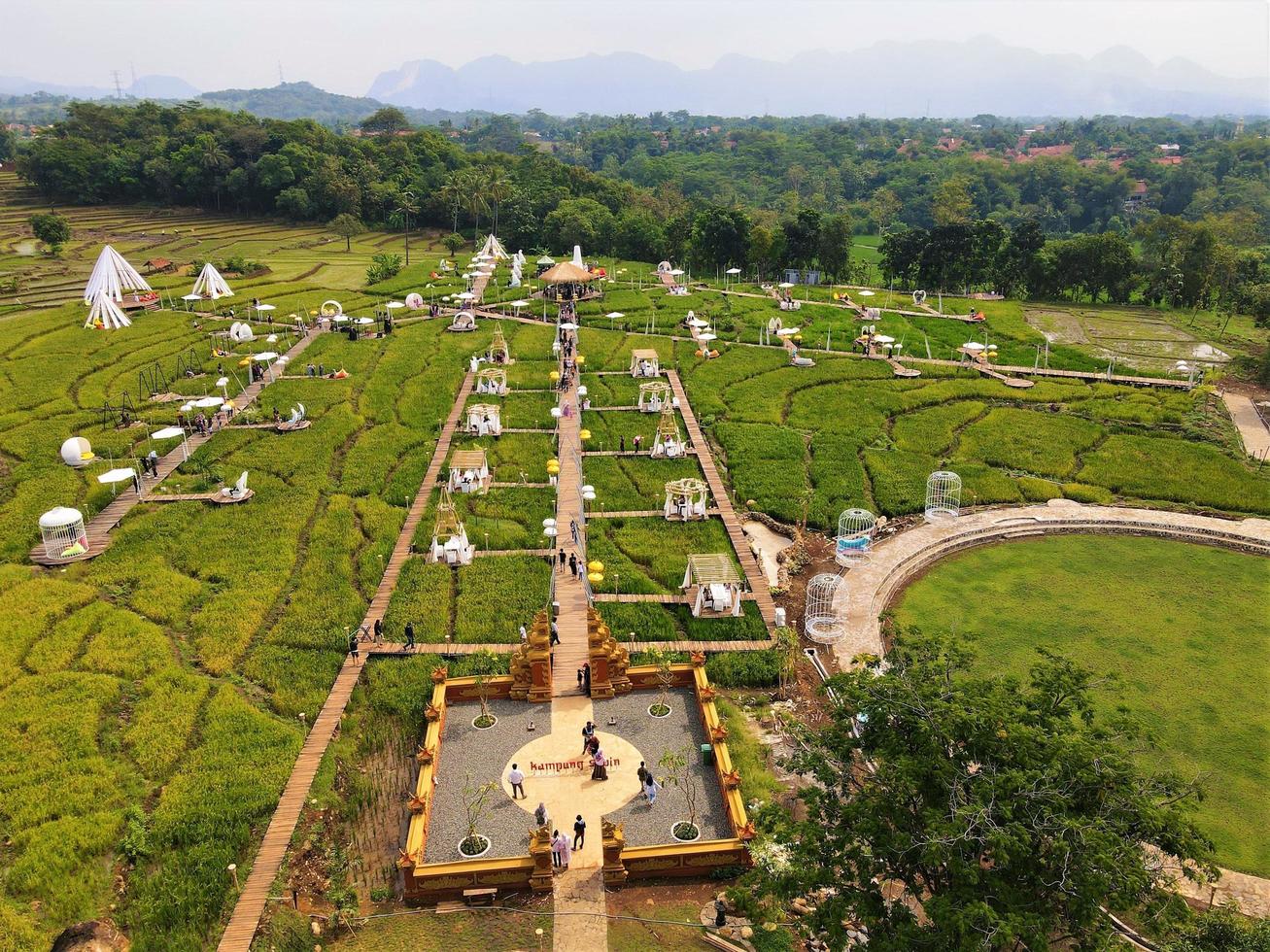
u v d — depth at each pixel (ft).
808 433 318.65
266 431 313.32
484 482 276.00
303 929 129.70
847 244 580.71
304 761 163.63
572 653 194.18
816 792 119.34
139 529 243.40
